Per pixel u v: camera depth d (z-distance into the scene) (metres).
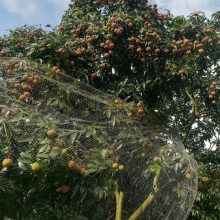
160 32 4.57
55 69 3.18
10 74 2.89
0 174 2.16
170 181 2.67
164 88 4.38
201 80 4.34
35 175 2.19
